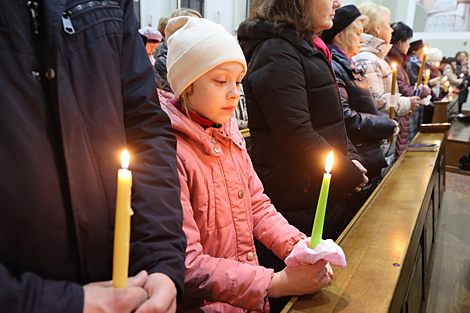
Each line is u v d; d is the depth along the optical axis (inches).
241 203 41.1
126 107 31.5
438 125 135.3
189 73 38.1
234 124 46.6
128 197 21.1
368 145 81.8
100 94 28.0
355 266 40.5
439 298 73.6
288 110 57.2
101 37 28.5
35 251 24.9
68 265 26.6
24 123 24.4
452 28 308.8
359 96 81.4
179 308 37.6
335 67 79.7
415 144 111.2
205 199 38.7
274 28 58.7
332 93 62.4
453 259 89.1
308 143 58.0
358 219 54.5
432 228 89.1
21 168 24.0
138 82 32.2
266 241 44.9
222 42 38.1
